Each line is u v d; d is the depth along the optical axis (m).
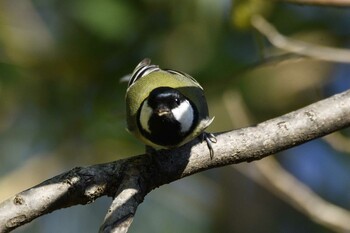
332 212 10.18
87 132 11.23
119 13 10.92
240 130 7.48
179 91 8.88
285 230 13.68
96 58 11.17
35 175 11.50
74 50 11.21
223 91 11.20
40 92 11.39
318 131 7.48
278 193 10.89
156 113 8.51
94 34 11.05
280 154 13.60
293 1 8.62
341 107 7.54
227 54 11.30
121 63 11.19
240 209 13.59
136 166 7.05
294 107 12.43
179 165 7.24
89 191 6.94
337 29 12.12
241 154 7.38
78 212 13.09
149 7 10.95
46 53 11.36
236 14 9.83
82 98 11.30
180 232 13.03
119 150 11.24
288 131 7.43
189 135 8.65
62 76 11.33
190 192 13.39
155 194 13.09
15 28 11.43
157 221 12.95
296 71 12.24
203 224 13.27
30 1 11.64
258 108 12.31
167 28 11.05
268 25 9.85
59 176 6.95
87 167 7.02
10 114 11.63
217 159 7.36
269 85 12.17
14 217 6.71
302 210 10.41
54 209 6.89
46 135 11.60
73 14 11.18
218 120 11.66
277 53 11.45
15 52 11.35
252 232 13.54
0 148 11.83
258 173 11.39
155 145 8.77
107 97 11.19
